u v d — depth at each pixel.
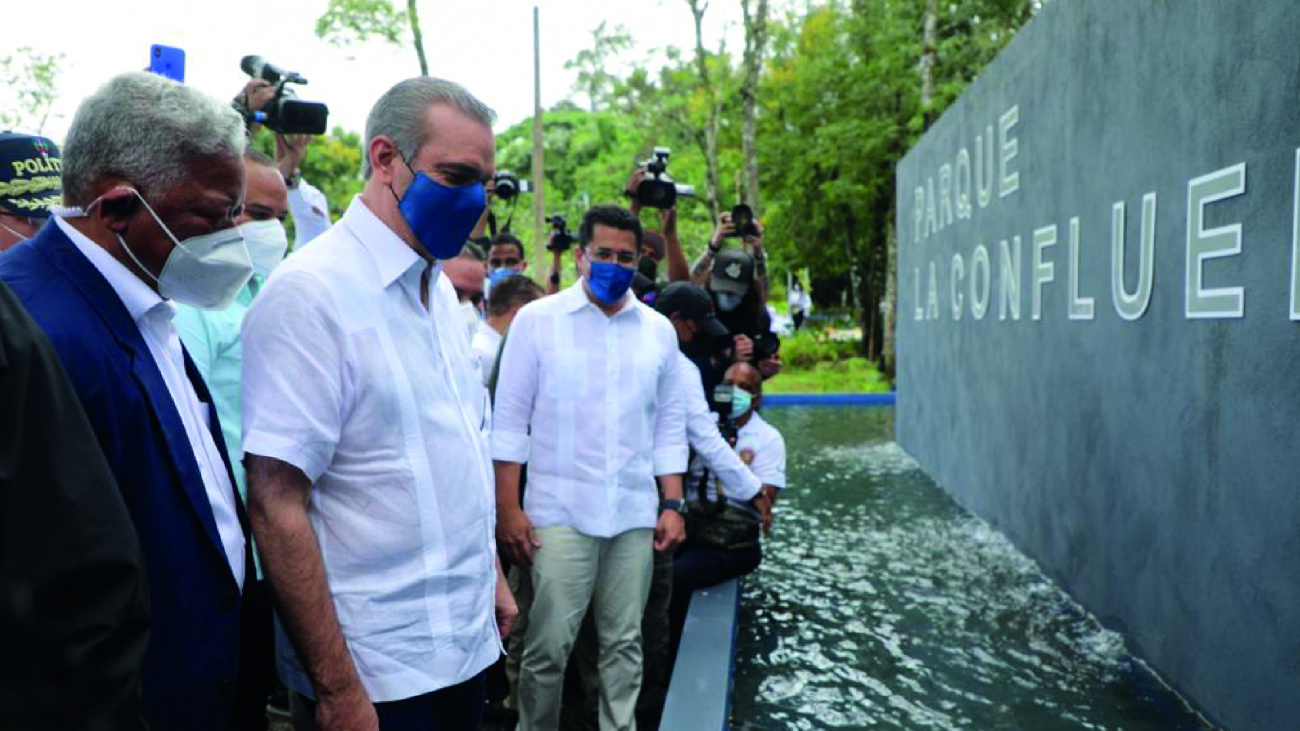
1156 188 3.65
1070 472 4.61
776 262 21.53
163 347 1.46
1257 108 2.89
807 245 20.48
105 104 1.32
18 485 1.00
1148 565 3.70
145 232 1.35
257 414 1.54
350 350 1.60
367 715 1.57
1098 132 4.26
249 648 1.63
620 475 2.79
